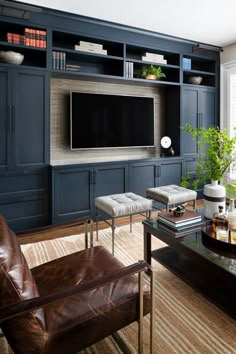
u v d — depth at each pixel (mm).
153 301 1316
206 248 1760
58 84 3721
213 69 4660
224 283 1805
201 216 2301
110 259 1630
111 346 1478
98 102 3863
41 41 3193
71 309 1196
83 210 3518
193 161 4457
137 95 4359
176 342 1499
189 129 2484
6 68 3012
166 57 4418
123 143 4098
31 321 1041
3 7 2877
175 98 4410
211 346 1472
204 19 3471
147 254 2197
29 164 3225
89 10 3197
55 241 2916
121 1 2986
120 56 3803
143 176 3973
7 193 3143
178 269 1968
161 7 3135
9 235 1256
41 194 3326
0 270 1003
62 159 3824
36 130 3234
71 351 1147
